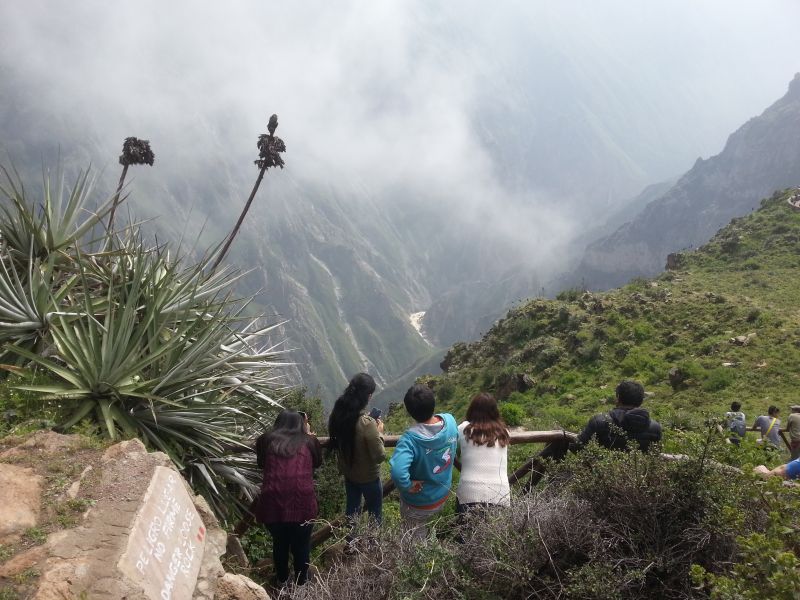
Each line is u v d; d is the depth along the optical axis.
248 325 8.37
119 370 6.21
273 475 5.21
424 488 5.14
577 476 4.62
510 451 11.20
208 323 6.95
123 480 4.13
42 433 4.65
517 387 29.95
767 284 34.50
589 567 3.84
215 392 7.04
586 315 33.72
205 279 8.48
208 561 4.32
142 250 7.77
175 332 6.90
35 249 8.05
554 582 3.92
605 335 30.64
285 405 8.97
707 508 4.01
